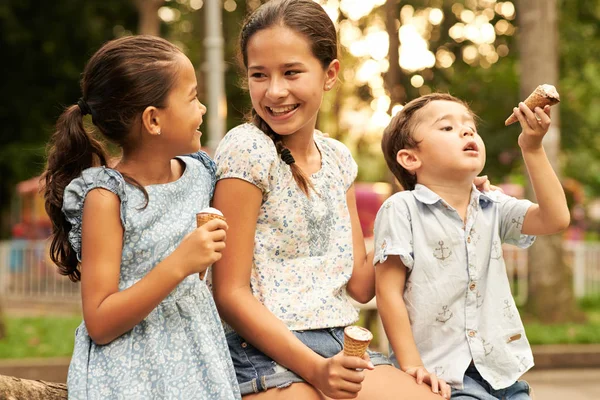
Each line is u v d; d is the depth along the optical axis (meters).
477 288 2.66
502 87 12.39
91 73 2.31
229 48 13.43
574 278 14.29
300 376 2.38
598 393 7.54
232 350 2.52
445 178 2.72
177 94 2.30
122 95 2.26
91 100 2.31
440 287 2.65
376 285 2.70
